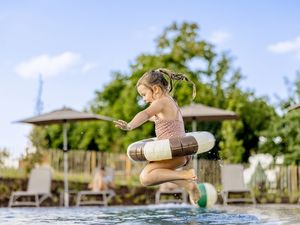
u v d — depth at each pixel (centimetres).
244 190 1530
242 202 1628
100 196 1712
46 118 1533
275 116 2677
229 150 2439
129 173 2106
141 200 1772
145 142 628
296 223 621
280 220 686
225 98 3183
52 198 1670
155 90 632
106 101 3656
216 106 3123
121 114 3322
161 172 597
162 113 625
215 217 766
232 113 1572
